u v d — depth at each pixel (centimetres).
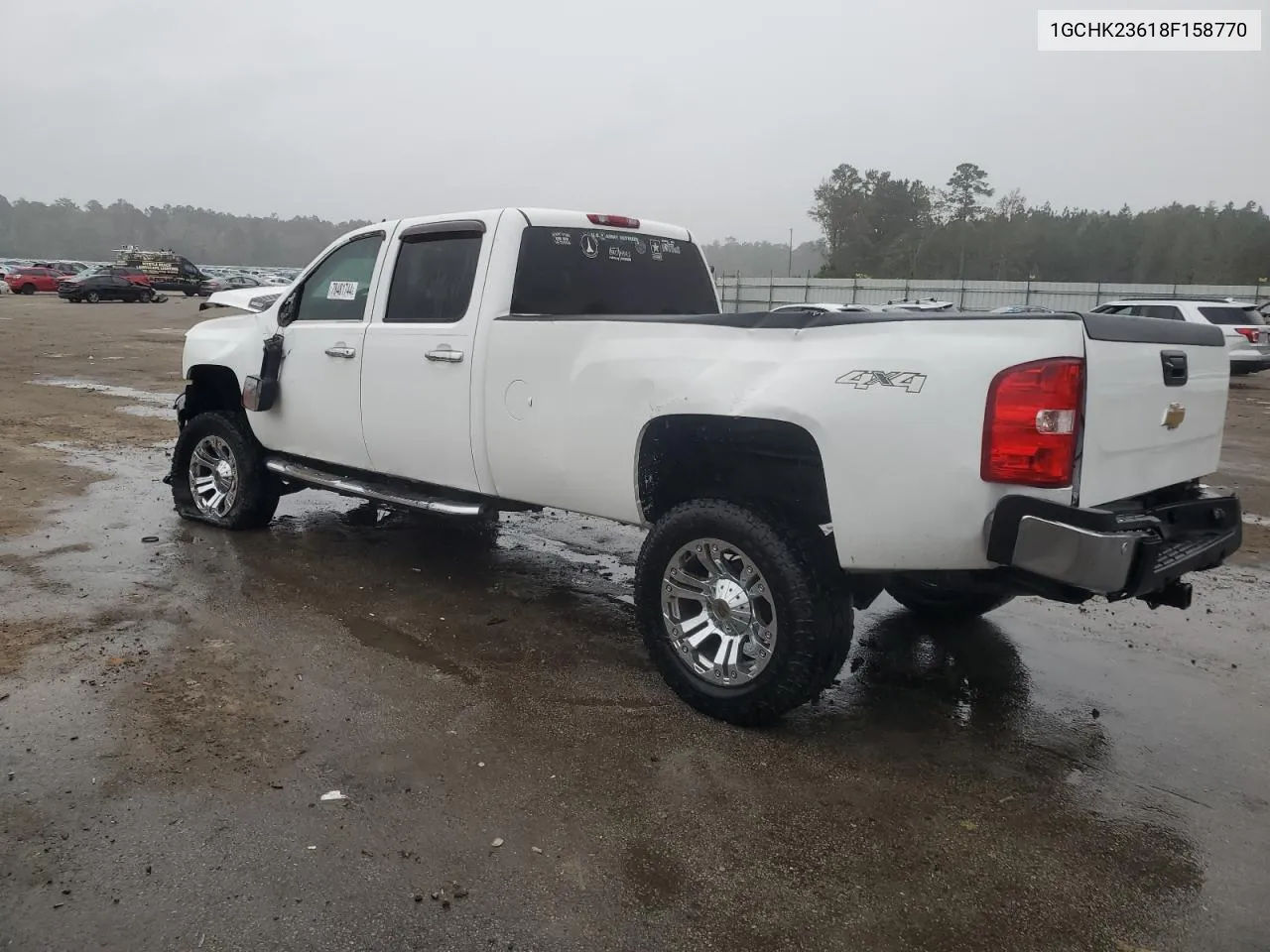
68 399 1278
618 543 630
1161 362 334
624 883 268
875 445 313
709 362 354
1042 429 293
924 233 8212
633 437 378
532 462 423
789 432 350
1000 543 300
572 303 477
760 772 331
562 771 327
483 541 621
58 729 341
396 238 497
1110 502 320
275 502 612
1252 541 672
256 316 593
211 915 247
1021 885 273
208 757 327
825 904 261
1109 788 328
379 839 283
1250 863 286
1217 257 7231
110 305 4050
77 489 726
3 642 417
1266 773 342
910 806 313
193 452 625
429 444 471
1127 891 271
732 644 365
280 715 360
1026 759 348
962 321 307
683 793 315
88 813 290
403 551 590
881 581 363
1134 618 508
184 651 417
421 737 348
